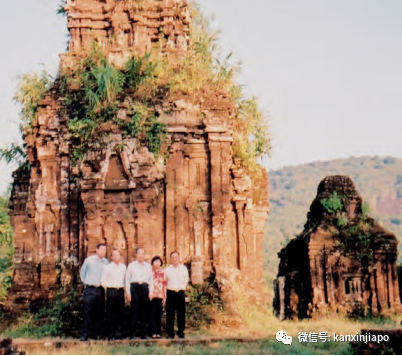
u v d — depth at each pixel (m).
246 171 31.11
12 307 27.02
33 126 28.92
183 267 23.25
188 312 25.58
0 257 44.72
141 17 29.98
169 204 27.06
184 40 30.33
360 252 32.00
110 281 22.83
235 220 30.44
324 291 31.59
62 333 25.22
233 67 31.02
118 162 26.77
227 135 27.59
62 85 28.50
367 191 129.75
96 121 27.25
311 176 139.75
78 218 27.30
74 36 29.95
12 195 29.77
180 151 27.39
